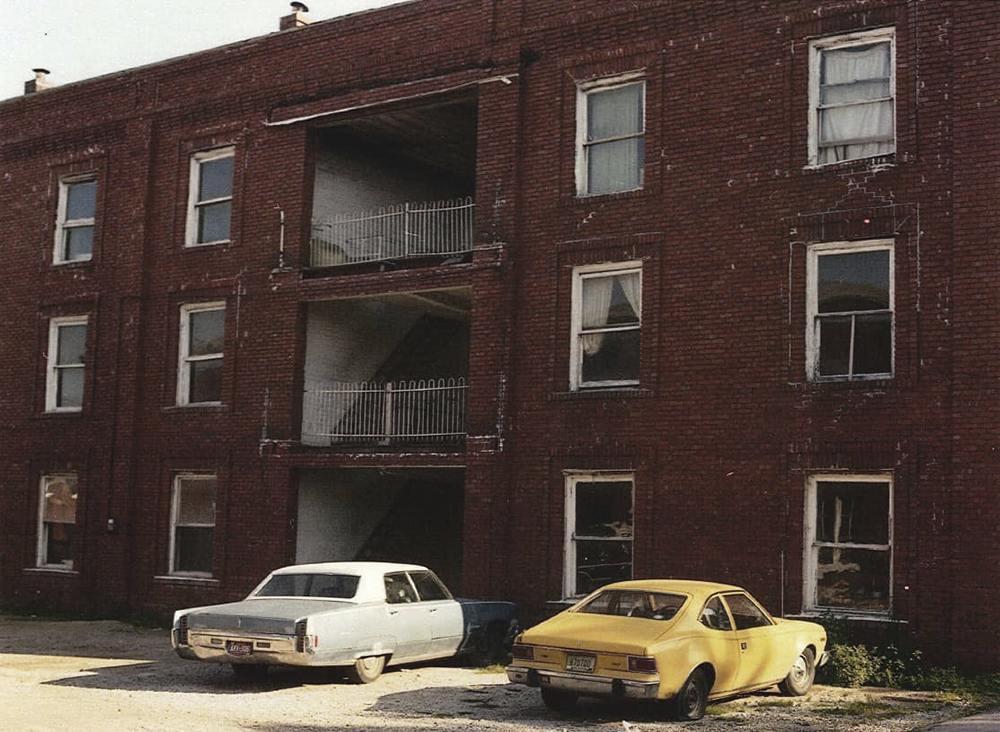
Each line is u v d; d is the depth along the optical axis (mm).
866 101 17641
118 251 25312
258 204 23609
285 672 16031
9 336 26812
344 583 15461
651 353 18828
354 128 23688
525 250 20312
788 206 17938
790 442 17422
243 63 24125
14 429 26406
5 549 26156
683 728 12094
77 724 11648
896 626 16188
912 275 16781
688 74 19094
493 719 12656
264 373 22984
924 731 11875
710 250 18547
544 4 20609
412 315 25375
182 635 14812
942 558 16047
